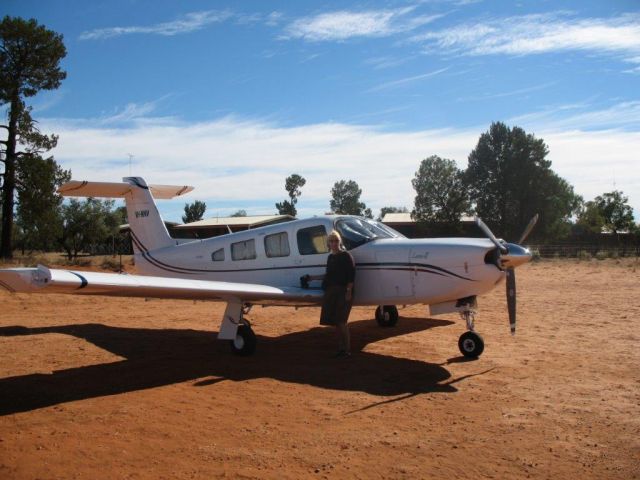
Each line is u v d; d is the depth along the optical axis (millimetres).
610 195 58250
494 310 10266
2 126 31203
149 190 9867
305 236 7727
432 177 47812
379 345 7234
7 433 3902
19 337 7781
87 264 27234
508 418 4176
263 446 3635
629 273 19406
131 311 10695
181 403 4656
